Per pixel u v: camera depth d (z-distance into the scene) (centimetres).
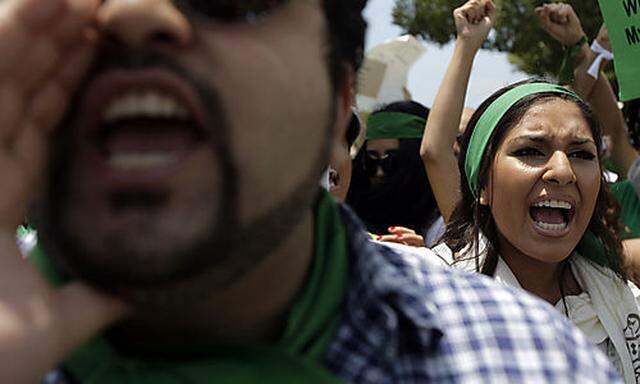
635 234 249
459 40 260
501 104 200
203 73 69
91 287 71
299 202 77
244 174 70
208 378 77
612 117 306
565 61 305
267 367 78
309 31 78
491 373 87
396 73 358
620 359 186
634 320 191
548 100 196
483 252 199
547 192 190
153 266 67
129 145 70
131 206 68
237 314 81
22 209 71
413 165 279
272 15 74
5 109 69
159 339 81
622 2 244
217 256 69
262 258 75
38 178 71
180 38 69
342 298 86
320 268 86
